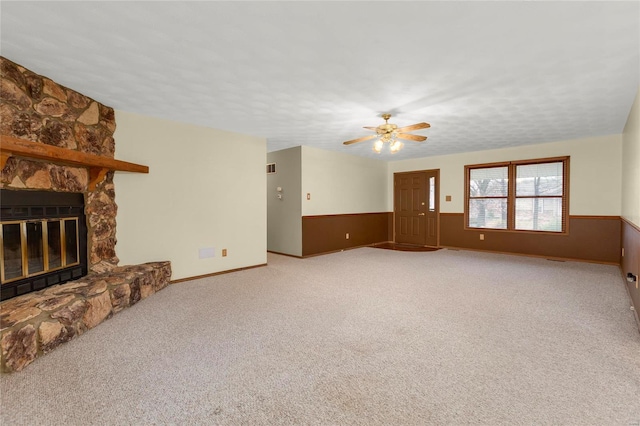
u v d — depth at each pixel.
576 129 4.80
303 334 2.55
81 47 2.28
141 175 3.88
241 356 2.19
